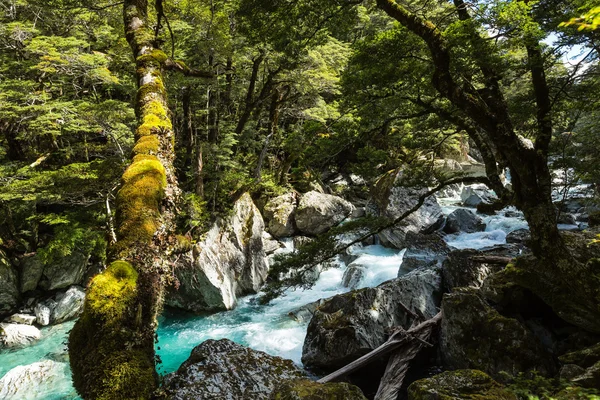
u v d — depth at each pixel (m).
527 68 6.41
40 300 12.59
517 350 6.00
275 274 8.30
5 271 12.21
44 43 11.93
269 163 20.72
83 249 13.20
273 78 17.19
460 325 6.72
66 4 9.36
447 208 21.09
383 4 6.26
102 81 14.53
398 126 10.31
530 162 5.85
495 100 6.02
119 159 12.66
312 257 8.27
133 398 2.95
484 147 7.34
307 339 8.16
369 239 16.81
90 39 16.56
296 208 17.70
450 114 7.30
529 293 7.03
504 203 6.88
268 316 11.95
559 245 5.63
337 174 24.72
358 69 6.96
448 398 3.50
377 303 7.96
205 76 6.98
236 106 20.77
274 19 8.12
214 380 4.39
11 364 9.84
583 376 3.86
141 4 7.05
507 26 4.91
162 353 10.04
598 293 5.25
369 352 7.20
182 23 12.45
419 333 7.32
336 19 8.07
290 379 4.41
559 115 7.64
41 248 12.59
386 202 16.27
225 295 12.60
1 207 13.27
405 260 11.42
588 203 13.04
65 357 9.95
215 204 14.88
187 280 12.32
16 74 14.72
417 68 6.53
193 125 17.09
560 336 6.69
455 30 5.32
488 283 7.51
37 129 12.78
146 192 4.35
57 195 11.65
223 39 13.13
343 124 7.57
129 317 3.35
